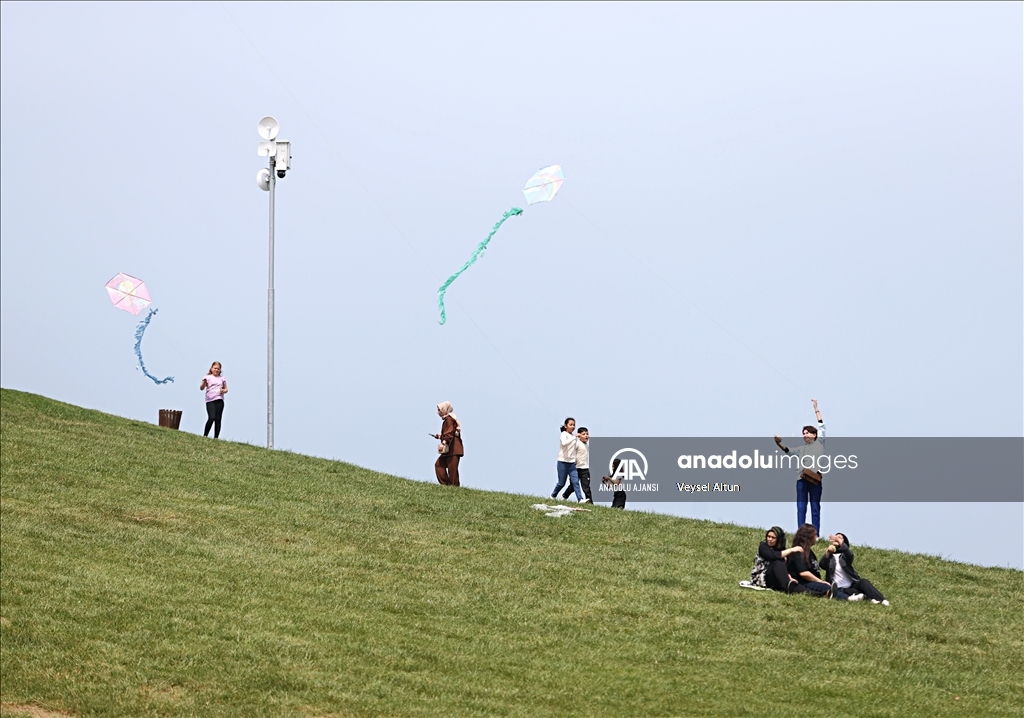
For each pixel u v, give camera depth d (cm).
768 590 4200
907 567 4853
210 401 6769
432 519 5003
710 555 4747
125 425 6366
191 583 3675
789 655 3497
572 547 4688
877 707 3138
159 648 3100
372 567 4109
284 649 3188
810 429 5106
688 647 3506
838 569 4253
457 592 3881
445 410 5947
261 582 3781
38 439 5544
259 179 7338
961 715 3134
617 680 3194
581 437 5897
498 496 5675
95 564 3753
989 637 3884
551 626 3612
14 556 3709
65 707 2755
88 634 3141
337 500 5159
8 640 3036
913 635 3803
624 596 3984
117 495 4728
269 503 4944
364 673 3092
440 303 6406
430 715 2872
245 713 2800
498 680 3131
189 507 4694
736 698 3127
